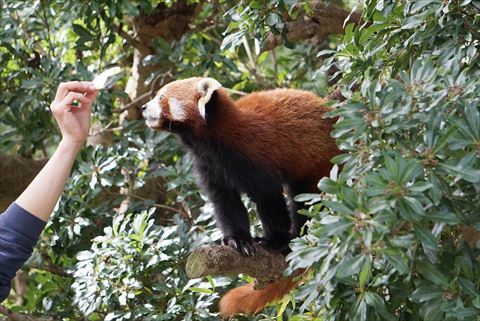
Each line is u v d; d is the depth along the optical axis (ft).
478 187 18.25
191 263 25.07
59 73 37.37
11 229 18.49
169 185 34.01
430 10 22.70
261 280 27.07
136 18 40.93
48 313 34.47
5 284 18.48
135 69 41.98
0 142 39.22
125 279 29.35
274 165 29.32
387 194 17.62
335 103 21.36
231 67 37.99
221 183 29.78
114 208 37.81
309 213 20.61
